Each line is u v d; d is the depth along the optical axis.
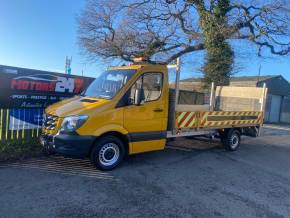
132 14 18.66
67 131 5.60
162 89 6.88
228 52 17.92
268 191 5.58
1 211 4.03
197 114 7.80
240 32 17.33
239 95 10.70
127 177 5.81
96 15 19.94
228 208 4.62
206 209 4.53
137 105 6.35
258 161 8.20
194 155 8.29
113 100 6.06
